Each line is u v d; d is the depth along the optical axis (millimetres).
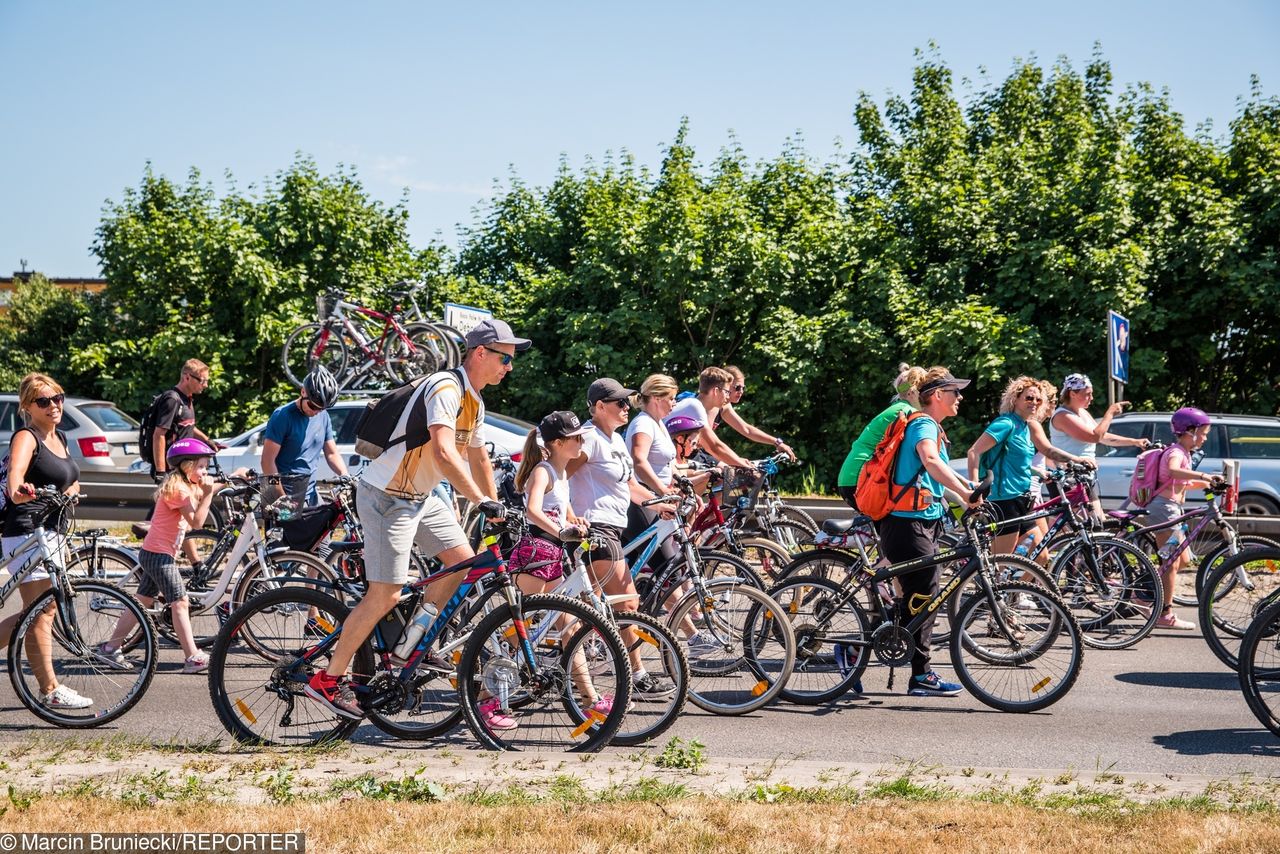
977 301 19688
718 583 6488
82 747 5395
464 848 3934
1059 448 9523
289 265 24484
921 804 4473
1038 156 22703
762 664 6414
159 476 9703
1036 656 6434
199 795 4504
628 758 5258
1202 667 7684
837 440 21203
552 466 6031
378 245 25766
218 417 23188
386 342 14312
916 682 6703
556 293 22766
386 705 5430
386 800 4469
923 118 27797
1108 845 3971
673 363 21859
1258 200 19812
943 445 6625
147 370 23703
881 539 6656
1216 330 20734
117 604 6047
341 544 7039
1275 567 8047
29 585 6039
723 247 21484
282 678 5430
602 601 5770
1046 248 19516
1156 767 5375
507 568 5469
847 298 21219
